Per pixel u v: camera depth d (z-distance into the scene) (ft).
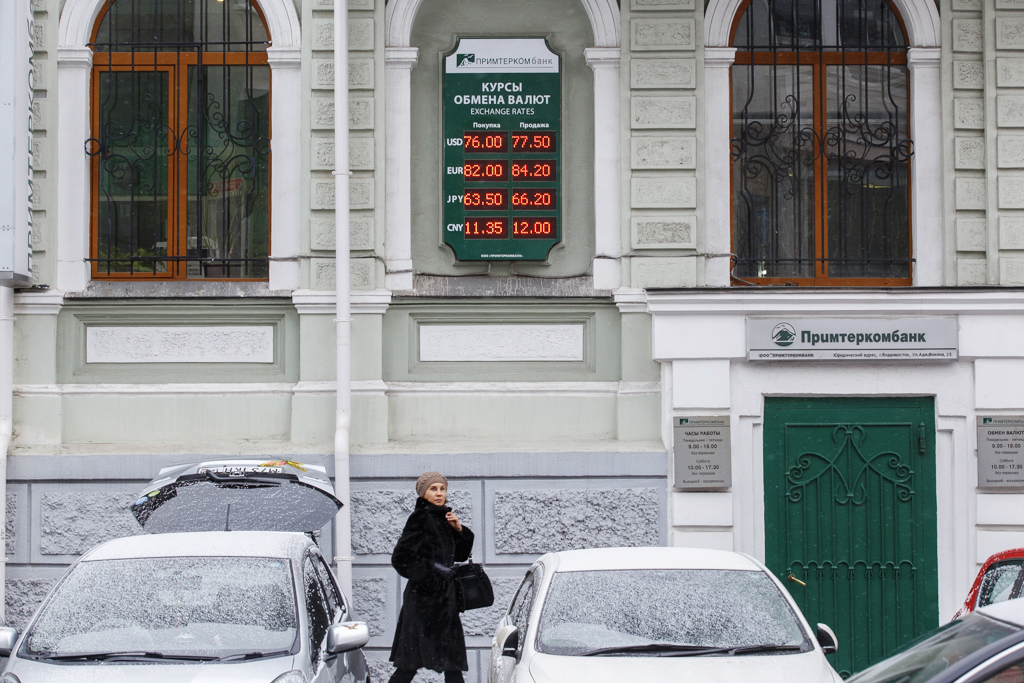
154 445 39.78
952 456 39.27
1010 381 38.83
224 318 40.47
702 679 22.52
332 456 38.93
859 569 39.14
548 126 41.32
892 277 41.70
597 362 40.60
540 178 41.19
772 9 41.98
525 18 41.78
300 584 25.62
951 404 39.17
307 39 40.55
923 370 39.17
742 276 41.52
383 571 38.81
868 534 39.19
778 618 25.29
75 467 38.83
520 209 41.09
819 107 41.88
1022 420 38.86
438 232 41.27
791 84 41.86
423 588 30.50
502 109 41.32
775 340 38.68
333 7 40.47
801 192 41.73
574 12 41.78
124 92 41.50
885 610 39.04
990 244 40.37
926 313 38.73
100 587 25.39
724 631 24.88
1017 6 40.78
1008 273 40.27
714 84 41.19
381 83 40.55
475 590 30.96
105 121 41.42
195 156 41.47
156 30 41.63
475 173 41.16
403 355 40.60
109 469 38.75
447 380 40.55
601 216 40.83
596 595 25.98
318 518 31.58
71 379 40.34
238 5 41.65
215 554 26.30
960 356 38.83
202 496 31.19
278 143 40.81
